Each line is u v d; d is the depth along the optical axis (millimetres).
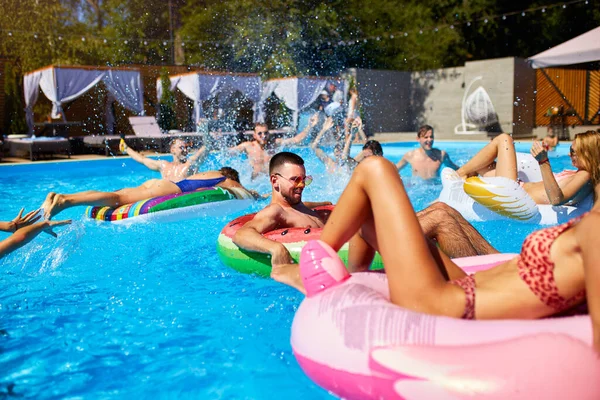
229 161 9711
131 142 12867
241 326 2783
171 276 3619
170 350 2531
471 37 22062
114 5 20672
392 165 2121
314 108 16078
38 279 3570
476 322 1775
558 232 1816
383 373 1758
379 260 3268
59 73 12164
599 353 1594
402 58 22359
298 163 3740
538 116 15984
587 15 20672
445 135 16891
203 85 13930
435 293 1928
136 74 13344
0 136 14320
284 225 3768
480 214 4816
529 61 12977
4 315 2967
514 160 4930
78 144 12789
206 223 5211
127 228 5008
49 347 2576
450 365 1665
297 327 2078
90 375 2314
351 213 2178
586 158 3928
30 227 3309
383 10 21750
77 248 4246
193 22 20578
